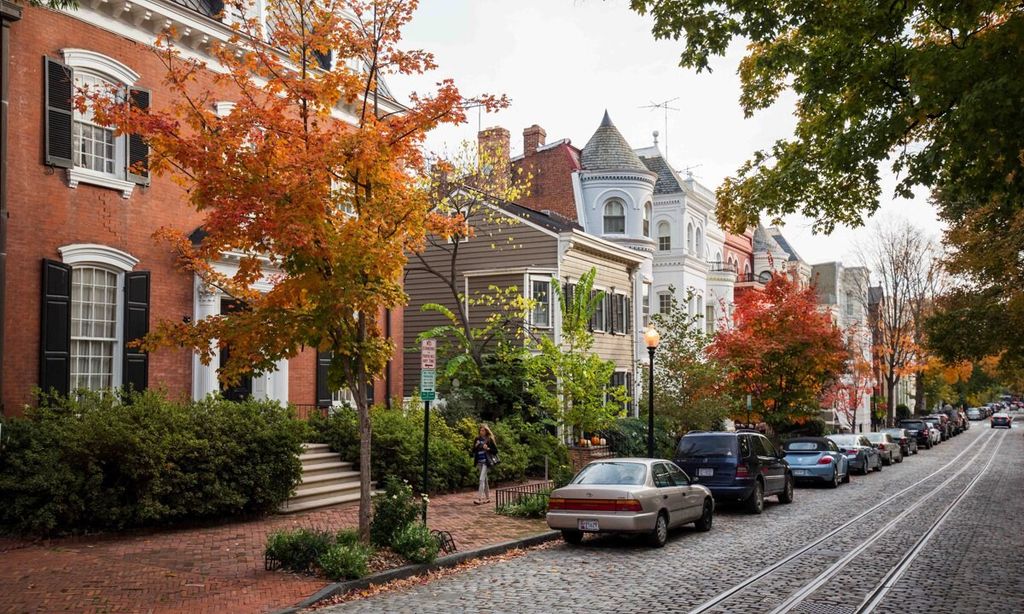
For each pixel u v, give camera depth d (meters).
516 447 22.75
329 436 19.28
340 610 9.28
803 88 12.66
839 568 11.92
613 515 13.58
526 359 24.52
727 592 10.23
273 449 15.19
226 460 14.35
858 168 12.88
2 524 12.67
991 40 10.03
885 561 12.52
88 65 15.69
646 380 29.58
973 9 10.41
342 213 12.02
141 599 9.32
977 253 23.80
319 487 17.20
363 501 12.07
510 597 9.98
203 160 10.70
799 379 30.56
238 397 18.64
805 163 14.08
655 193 41.44
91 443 12.97
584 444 24.23
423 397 13.76
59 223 15.14
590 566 12.16
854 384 48.72
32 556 11.45
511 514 16.73
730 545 14.23
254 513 15.30
